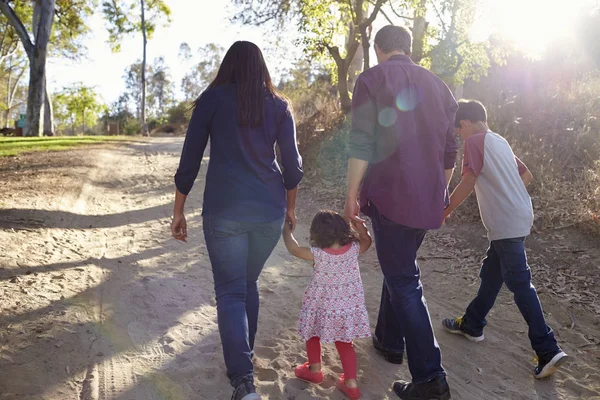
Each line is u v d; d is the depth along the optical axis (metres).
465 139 3.63
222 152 2.73
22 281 4.26
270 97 2.82
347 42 13.68
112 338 3.52
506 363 3.54
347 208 2.83
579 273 5.00
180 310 4.12
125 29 34.16
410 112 2.81
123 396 2.85
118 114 79.50
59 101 62.22
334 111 12.72
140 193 9.63
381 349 3.53
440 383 2.83
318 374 3.13
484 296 3.73
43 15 25.20
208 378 3.11
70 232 6.18
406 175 2.78
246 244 2.77
